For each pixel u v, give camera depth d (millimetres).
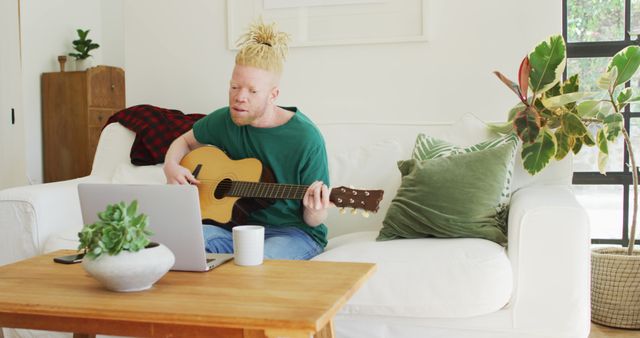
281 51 2119
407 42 2846
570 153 2361
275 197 2008
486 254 1865
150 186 1482
